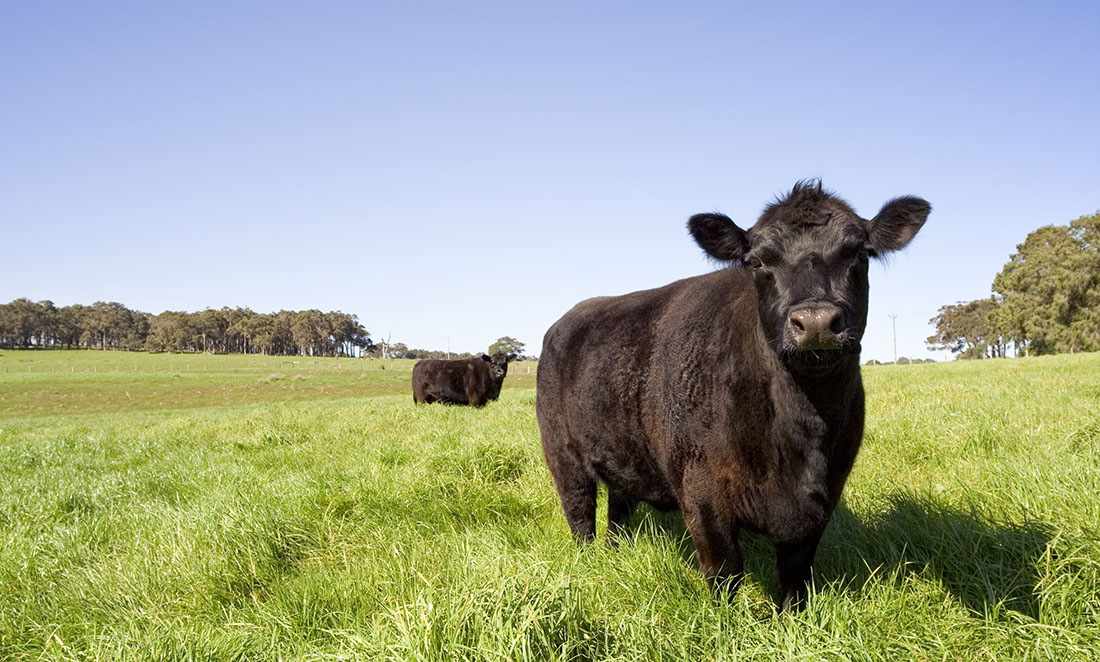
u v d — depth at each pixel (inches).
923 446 249.8
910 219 144.3
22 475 364.8
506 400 723.4
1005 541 151.9
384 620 134.4
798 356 129.0
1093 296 2309.3
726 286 168.4
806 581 147.6
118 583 182.4
